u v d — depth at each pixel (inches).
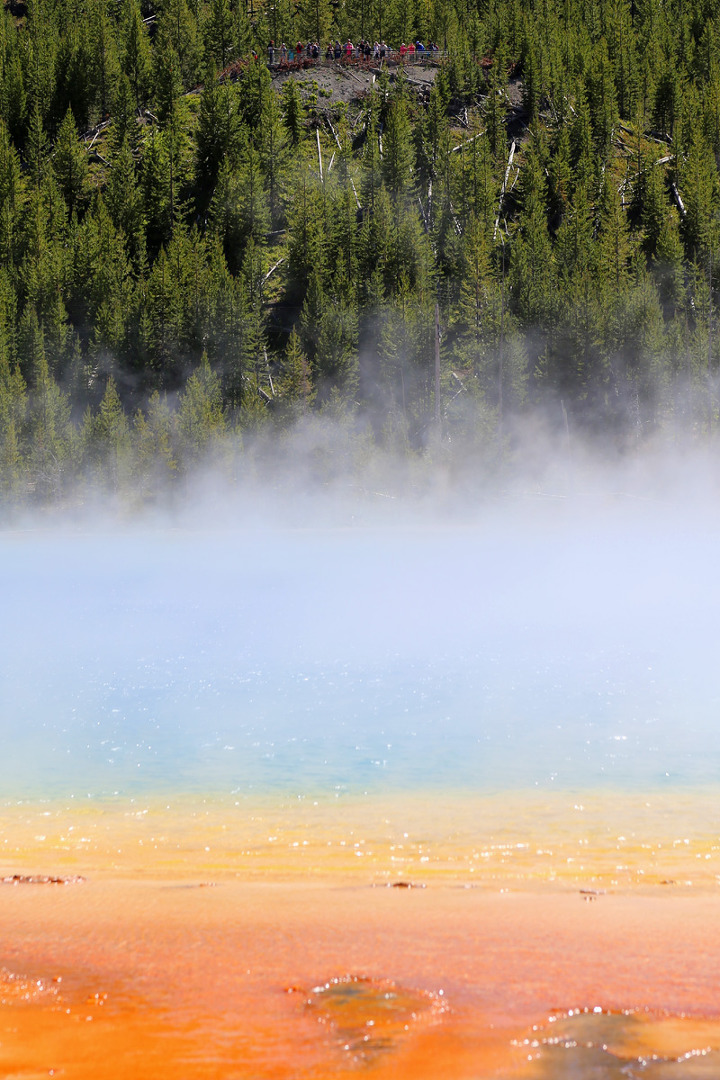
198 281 2918.3
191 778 237.0
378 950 110.2
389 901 133.8
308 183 3422.7
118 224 3459.6
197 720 314.8
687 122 4030.5
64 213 3444.9
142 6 5049.2
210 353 2787.9
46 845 177.2
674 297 3198.8
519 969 102.6
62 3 4926.2
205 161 3767.2
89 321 2999.5
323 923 121.6
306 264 3166.8
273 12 4621.1
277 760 257.4
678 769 238.7
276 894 137.9
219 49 4544.8
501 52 4330.7
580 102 3917.3
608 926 120.3
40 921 123.1
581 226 3363.7
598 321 2736.2
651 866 156.2
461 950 109.5
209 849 173.0
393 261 3211.1
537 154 3816.4
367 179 3528.5
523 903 132.0
